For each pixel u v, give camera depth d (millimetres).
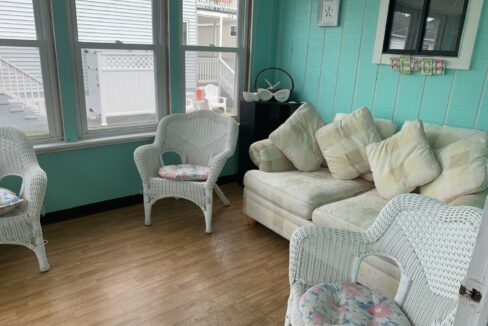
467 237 1112
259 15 3408
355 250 1379
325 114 3283
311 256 1396
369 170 2480
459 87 2359
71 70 2555
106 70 2760
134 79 2920
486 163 1848
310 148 2699
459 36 2299
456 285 1120
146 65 2953
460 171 1896
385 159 2246
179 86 3127
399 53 2643
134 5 2762
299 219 2248
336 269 1415
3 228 1924
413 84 2598
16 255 2258
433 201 1242
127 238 2518
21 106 2465
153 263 2232
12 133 2150
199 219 2852
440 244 1189
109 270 2143
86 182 2773
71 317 1757
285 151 2662
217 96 3461
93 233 2564
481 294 508
